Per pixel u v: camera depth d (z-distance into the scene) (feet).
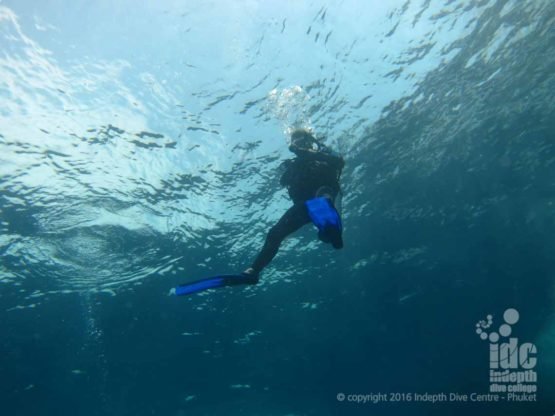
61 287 41.47
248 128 31.04
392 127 36.70
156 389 63.52
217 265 46.16
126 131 28.30
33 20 22.26
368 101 33.01
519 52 33.12
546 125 42.09
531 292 70.69
